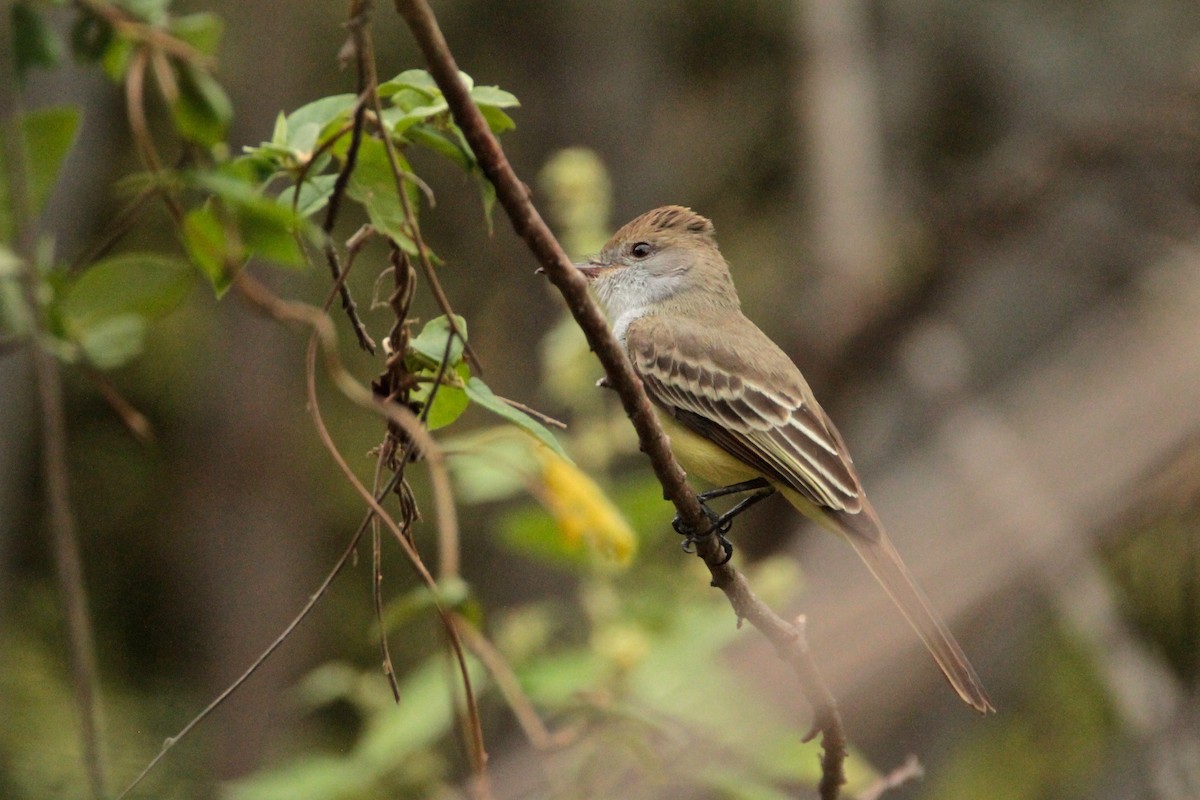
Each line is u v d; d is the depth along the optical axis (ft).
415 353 16.65
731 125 49.85
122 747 28.78
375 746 23.25
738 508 26.84
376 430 46.32
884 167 49.34
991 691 41.68
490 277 48.57
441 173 48.73
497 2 48.44
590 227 27.25
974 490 41.09
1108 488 40.16
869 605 37.04
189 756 29.12
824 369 44.68
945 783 40.27
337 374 14.52
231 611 46.32
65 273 13.96
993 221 43.96
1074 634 41.37
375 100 14.53
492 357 47.91
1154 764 38.52
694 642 24.56
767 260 49.06
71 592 12.41
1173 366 40.32
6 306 13.51
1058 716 41.73
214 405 47.19
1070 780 40.88
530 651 25.61
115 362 14.34
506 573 44.60
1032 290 44.14
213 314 47.24
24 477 42.65
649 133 48.93
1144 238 44.27
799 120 47.91
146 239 40.60
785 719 27.68
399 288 16.33
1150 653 42.09
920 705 38.68
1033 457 41.14
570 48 48.47
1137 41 47.85
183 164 13.57
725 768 23.32
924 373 43.60
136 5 13.29
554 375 27.12
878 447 44.01
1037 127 46.83
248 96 46.98
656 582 26.11
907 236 45.42
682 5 49.11
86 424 45.57
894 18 50.26
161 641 46.09
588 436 26.71
